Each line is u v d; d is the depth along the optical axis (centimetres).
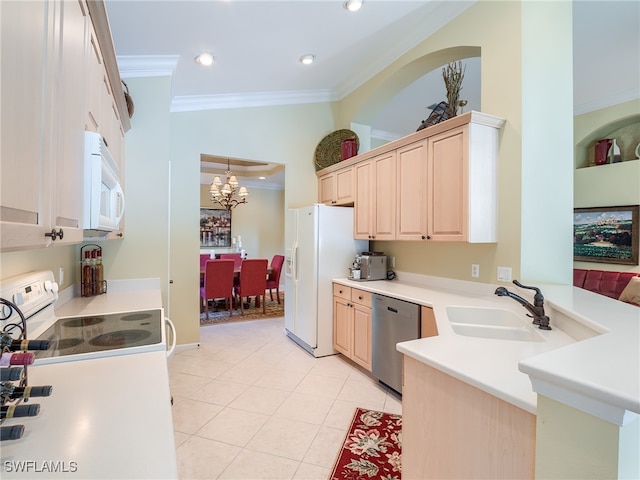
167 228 292
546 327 166
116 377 109
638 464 67
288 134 422
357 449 200
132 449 72
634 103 401
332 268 363
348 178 377
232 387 282
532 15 231
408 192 289
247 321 498
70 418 84
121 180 248
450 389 110
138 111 288
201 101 378
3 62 57
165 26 246
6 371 70
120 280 278
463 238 235
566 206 244
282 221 866
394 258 357
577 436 69
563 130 245
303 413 241
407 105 438
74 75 105
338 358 352
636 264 397
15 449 71
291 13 249
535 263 232
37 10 73
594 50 321
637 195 400
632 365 75
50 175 82
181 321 372
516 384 95
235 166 707
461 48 271
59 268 210
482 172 235
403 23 285
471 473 102
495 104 244
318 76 376
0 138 56
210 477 177
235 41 278
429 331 233
